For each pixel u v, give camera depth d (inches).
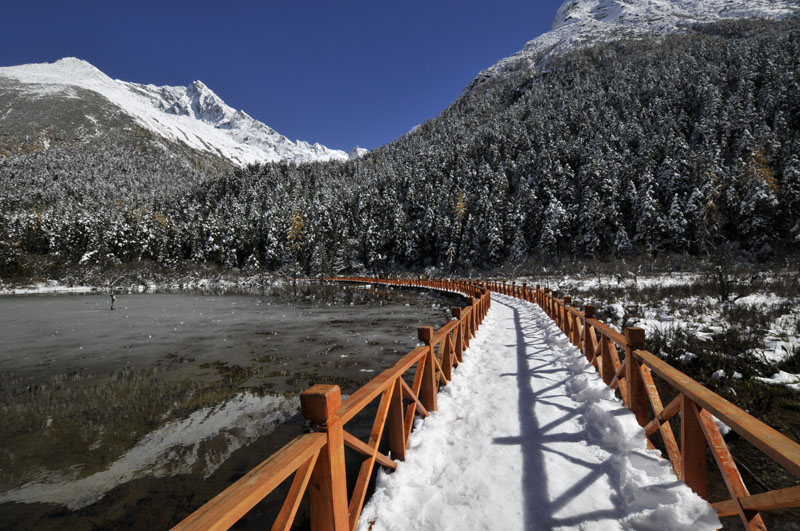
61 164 7549.2
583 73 6151.6
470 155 3481.8
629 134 2534.5
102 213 2731.3
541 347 318.3
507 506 102.0
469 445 140.8
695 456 90.0
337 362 396.2
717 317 407.5
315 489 69.4
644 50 6550.2
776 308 412.8
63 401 297.9
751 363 253.3
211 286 2269.9
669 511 84.6
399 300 1173.1
